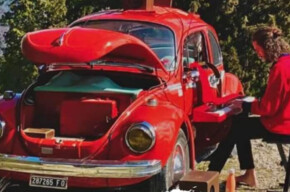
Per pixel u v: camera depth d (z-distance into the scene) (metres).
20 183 5.25
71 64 5.15
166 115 4.70
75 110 4.86
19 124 4.82
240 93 7.42
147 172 4.46
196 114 5.57
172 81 5.37
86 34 4.75
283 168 6.51
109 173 4.48
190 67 5.86
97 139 4.67
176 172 4.93
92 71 5.28
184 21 6.23
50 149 4.64
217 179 4.64
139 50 5.04
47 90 5.00
